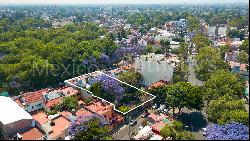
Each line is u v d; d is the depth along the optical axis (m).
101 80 121.38
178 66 141.25
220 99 98.25
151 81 140.25
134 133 92.44
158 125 92.75
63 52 155.38
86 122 81.69
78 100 116.81
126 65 163.25
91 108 101.69
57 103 106.88
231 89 109.19
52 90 118.88
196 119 105.50
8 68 136.75
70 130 80.25
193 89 105.06
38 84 138.38
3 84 132.75
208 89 111.44
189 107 103.44
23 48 181.75
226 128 77.31
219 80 113.62
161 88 117.19
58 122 91.75
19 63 142.12
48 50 162.38
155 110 113.19
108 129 87.00
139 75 139.50
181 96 104.12
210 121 98.62
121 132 95.44
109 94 117.12
